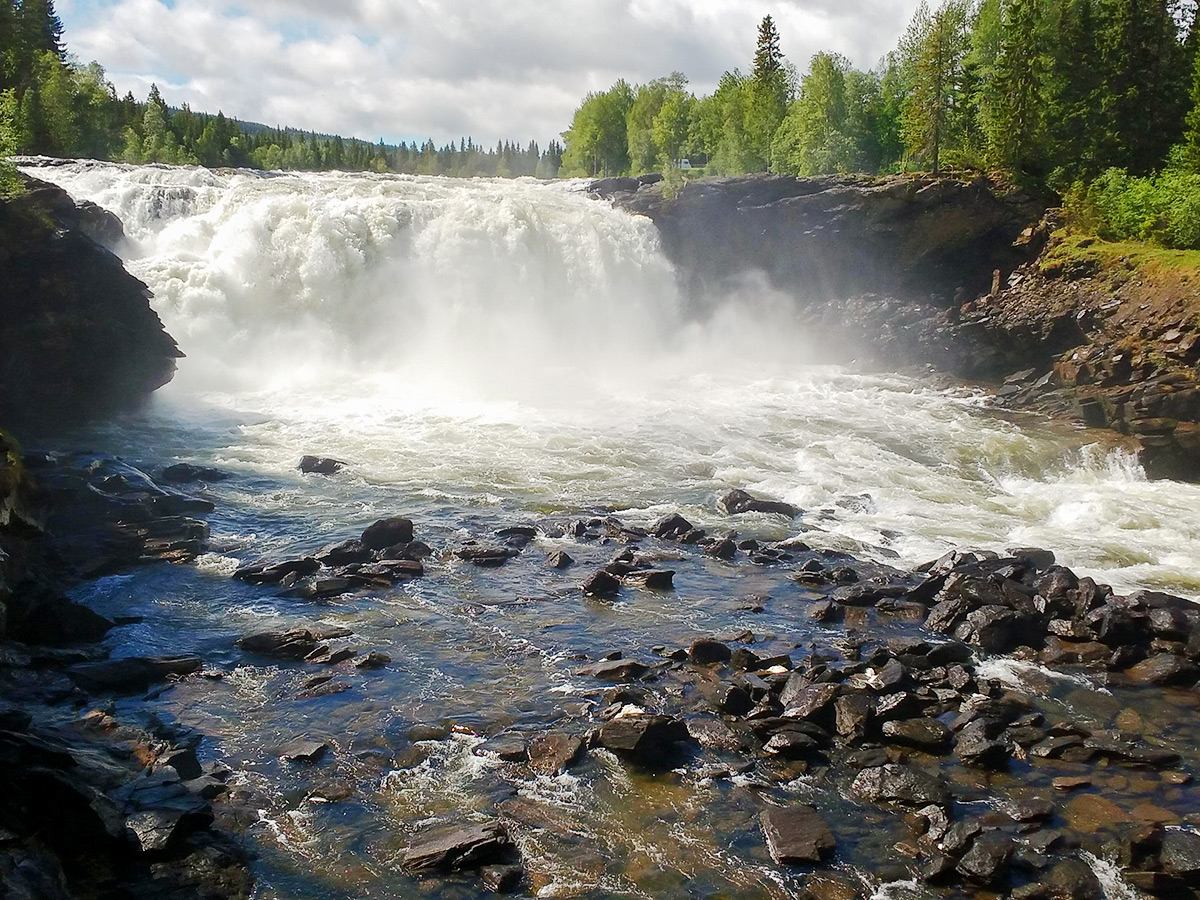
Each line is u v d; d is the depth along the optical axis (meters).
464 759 11.73
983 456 29.86
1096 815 10.95
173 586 17.19
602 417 32.94
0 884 7.64
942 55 60.72
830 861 9.95
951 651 15.27
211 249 39.19
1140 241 44.00
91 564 17.58
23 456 21.45
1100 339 37.44
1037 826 10.65
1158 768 12.11
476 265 43.44
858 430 32.12
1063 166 57.75
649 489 25.20
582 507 23.36
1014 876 9.71
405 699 13.27
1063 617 16.84
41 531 17.95
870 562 20.17
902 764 11.97
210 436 28.48
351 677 13.90
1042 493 26.67
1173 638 15.97
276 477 24.64
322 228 40.47
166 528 19.52
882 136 80.31
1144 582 19.30
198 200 41.94
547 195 51.72
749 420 33.09
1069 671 15.09
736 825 10.57
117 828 9.31
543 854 9.94
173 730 11.98
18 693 12.10
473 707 13.10
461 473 25.77
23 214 27.25
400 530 19.75
